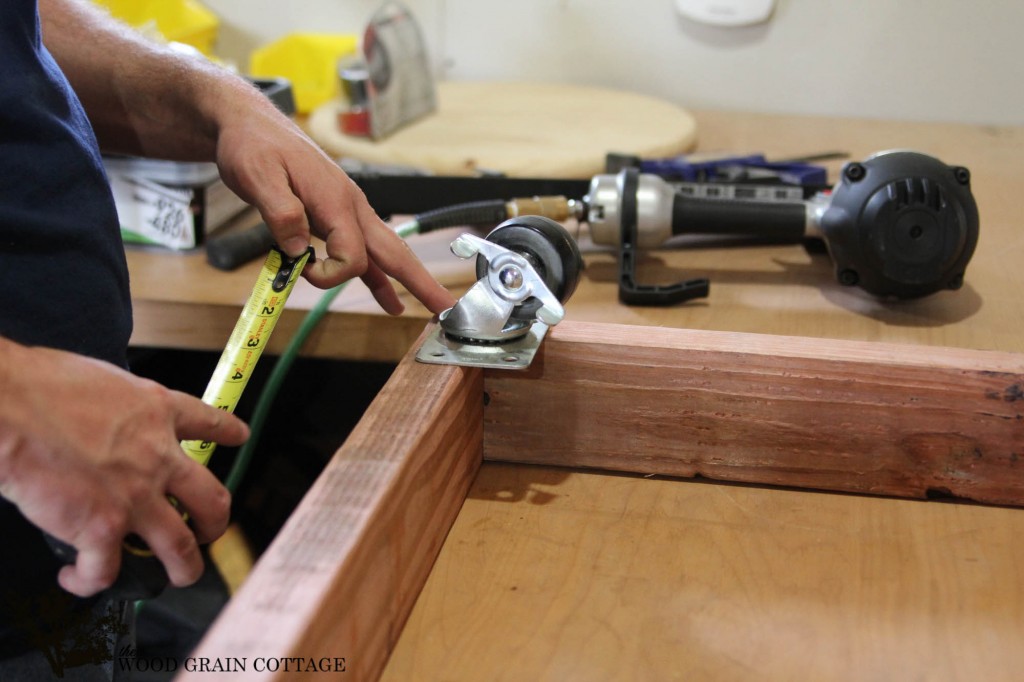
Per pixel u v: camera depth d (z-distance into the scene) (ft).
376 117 4.25
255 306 2.02
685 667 1.66
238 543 4.02
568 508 2.10
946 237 2.75
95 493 1.51
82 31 2.59
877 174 2.78
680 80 5.36
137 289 3.01
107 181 2.25
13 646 2.30
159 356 3.83
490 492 2.16
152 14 5.18
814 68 5.18
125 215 3.36
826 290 3.08
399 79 4.42
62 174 2.06
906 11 4.96
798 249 3.43
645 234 3.03
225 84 2.45
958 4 4.90
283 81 4.08
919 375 2.02
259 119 2.36
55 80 2.10
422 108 4.65
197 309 2.94
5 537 2.13
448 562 1.91
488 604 1.80
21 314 2.00
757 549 1.97
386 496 1.55
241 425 1.78
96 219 2.14
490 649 1.69
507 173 3.90
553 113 4.72
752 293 3.05
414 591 1.78
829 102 5.25
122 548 1.68
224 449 4.16
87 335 2.11
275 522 4.13
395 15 4.47
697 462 2.19
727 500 2.14
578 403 2.18
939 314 2.89
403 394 1.87
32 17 2.02
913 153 2.82
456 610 1.78
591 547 1.97
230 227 3.54
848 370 2.04
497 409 2.21
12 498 1.52
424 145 4.17
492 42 5.45
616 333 2.15
